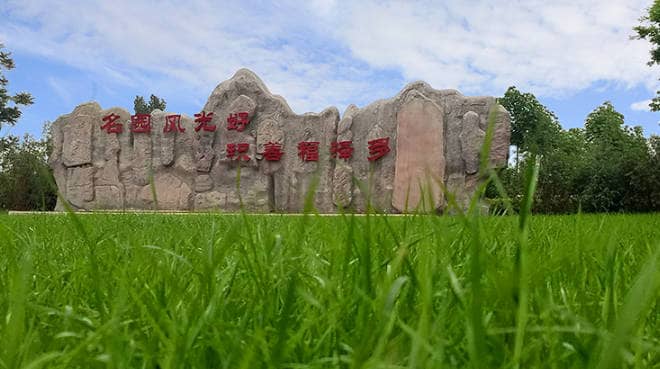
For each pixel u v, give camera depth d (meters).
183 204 14.63
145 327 0.89
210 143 14.62
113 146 15.32
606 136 19.97
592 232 1.84
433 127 12.89
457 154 12.81
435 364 0.59
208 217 3.96
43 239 2.54
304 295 0.85
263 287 1.00
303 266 1.25
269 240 1.23
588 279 1.29
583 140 30.41
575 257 1.22
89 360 0.70
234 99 14.65
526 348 0.71
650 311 0.97
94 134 15.53
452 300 0.88
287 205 14.03
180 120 14.94
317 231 1.94
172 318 0.86
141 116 15.14
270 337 0.84
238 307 1.02
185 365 0.76
